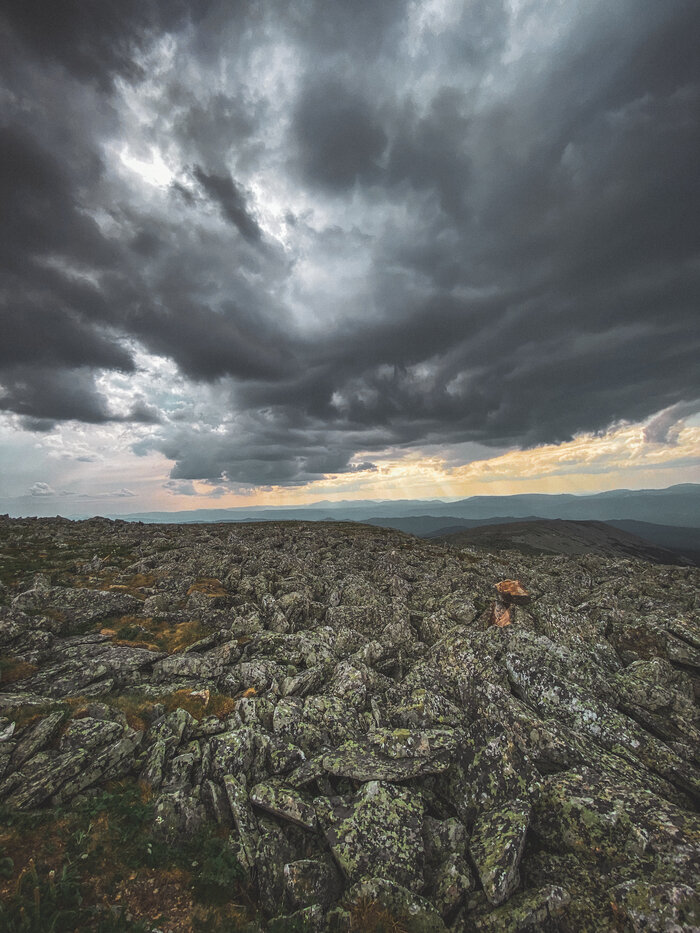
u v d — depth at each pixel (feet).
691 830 33.88
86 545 179.93
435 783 44.62
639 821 35.37
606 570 181.16
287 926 29.22
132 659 65.98
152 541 196.03
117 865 31.37
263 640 79.87
